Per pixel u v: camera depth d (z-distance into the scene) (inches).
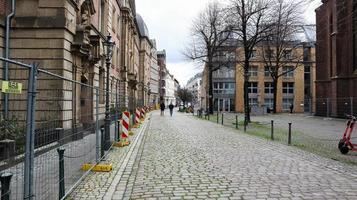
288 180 326.0
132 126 1034.1
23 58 628.1
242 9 1166.3
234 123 1234.0
